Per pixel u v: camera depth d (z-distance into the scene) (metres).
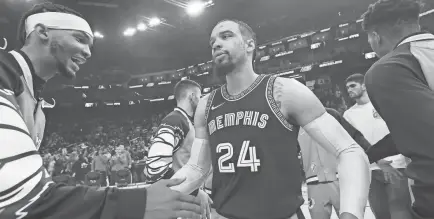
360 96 3.15
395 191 2.75
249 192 1.43
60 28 1.14
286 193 1.42
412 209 1.37
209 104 1.69
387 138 1.76
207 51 26.77
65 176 8.45
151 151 2.93
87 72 28.12
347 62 17.88
